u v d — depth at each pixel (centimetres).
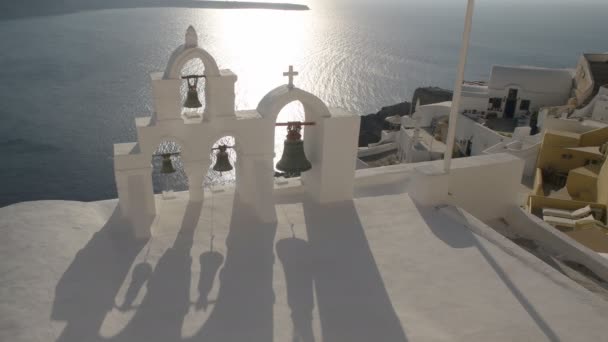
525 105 3919
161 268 659
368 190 1014
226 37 19962
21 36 16275
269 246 729
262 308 584
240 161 850
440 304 605
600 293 782
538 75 3872
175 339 525
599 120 2928
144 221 735
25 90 9356
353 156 855
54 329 532
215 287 622
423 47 18312
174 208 832
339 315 577
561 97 3891
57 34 17288
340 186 874
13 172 5803
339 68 13150
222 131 792
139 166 757
